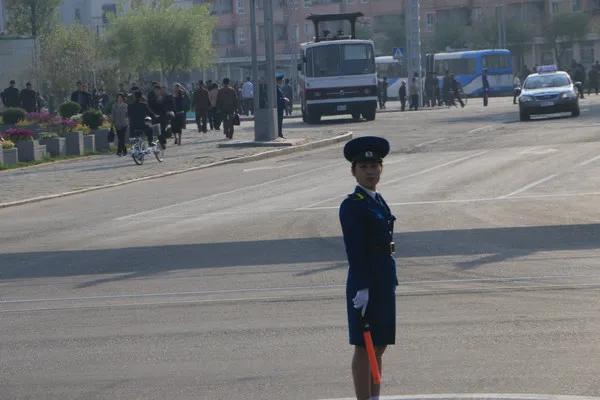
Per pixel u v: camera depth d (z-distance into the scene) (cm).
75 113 10994
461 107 15612
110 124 9925
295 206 5122
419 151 7712
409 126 10825
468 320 2575
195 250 3966
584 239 3825
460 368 2130
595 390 1931
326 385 2045
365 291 1688
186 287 3241
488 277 3181
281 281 3262
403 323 2570
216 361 2277
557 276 3148
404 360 2209
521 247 3716
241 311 2825
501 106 14950
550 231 4034
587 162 6312
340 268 3447
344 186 5872
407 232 4138
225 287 3206
